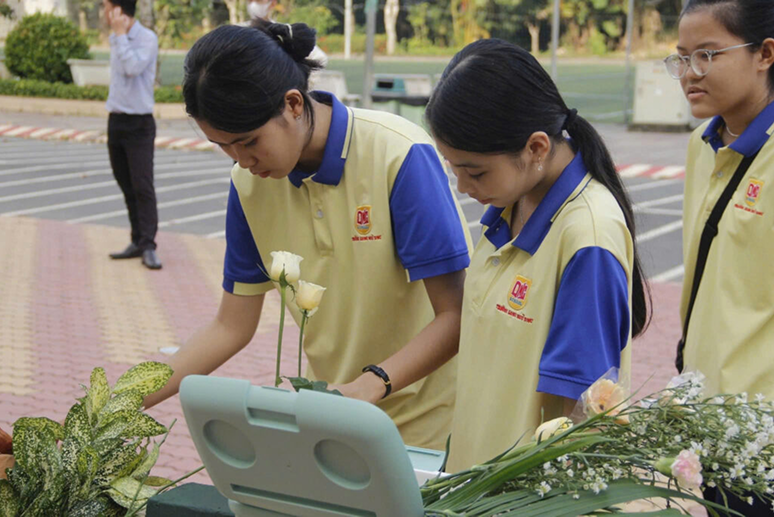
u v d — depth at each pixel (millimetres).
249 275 2377
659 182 12352
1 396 4855
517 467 1374
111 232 9234
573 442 1356
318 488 1281
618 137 16828
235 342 2385
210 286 7301
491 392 1897
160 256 8219
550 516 1319
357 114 2236
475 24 31031
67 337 5922
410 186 2150
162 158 14859
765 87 2273
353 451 1223
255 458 1312
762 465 1331
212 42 1888
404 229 2168
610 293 1698
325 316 2332
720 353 2299
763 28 2215
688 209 2539
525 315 1821
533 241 1815
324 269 2287
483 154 1692
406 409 2350
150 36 7258
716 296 2338
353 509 1287
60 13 26672
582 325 1690
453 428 2039
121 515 1744
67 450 1671
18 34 21656
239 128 1899
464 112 1672
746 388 2250
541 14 30094
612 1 32344
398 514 1253
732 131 2385
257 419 1264
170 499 1606
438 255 2148
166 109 19844
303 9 31750
